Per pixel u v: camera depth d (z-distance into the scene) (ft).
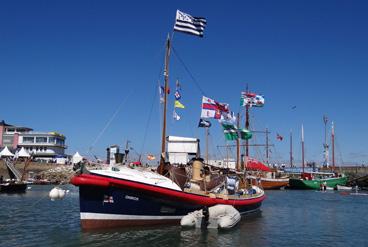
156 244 56.95
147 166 80.38
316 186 274.16
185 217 69.05
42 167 264.52
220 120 102.37
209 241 60.49
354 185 301.02
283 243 63.77
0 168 235.81
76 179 60.13
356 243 65.10
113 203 63.10
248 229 76.38
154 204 66.90
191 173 80.53
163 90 79.82
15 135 353.72
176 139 101.30
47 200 135.85
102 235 61.36
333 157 337.31
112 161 75.10
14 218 85.51
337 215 107.55
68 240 58.95
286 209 124.36
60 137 367.45
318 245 62.95
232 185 84.89
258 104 174.19
